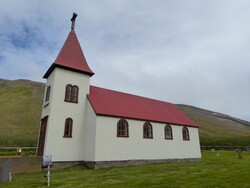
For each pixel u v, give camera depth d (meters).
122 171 15.89
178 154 25.00
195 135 28.05
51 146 17.92
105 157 18.66
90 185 10.68
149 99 29.27
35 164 16.86
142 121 22.66
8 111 65.44
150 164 21.17
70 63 20.92
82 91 21.22
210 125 103.62
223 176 12.79
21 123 57.78
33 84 104.00
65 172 16.03
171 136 25.11
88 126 20.05
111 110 20.67
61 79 20.00
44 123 19.86
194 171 15.41
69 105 19.92
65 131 19.11
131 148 20.83
